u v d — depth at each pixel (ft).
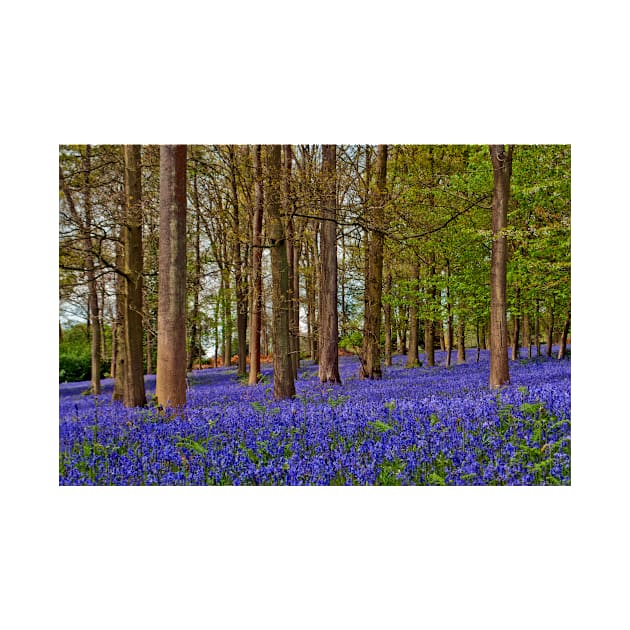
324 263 50.78
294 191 40.42
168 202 28.96
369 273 54.54
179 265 28.96
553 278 47.62
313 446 22.27
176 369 28.76
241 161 52.03
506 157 37.52
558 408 23.53
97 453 22.56
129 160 39.52
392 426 23.80
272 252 37.11
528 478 18.06
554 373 42.34
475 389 36.17
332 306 50.49
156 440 23.35
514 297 58.95
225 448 21.30
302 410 28.71
